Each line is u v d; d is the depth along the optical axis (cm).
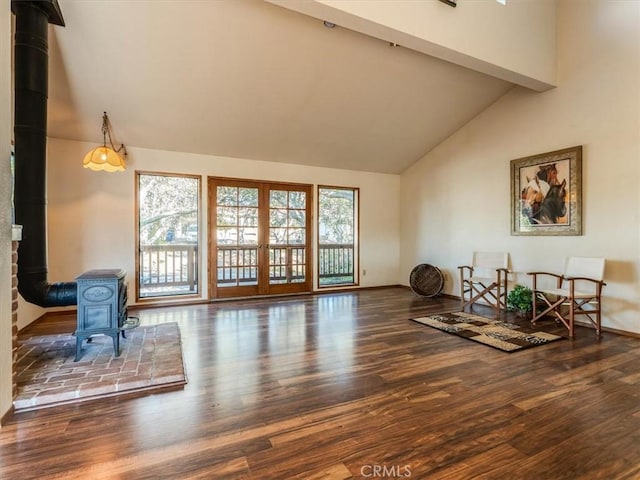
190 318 443
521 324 415
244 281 583
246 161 576
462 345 337
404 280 714
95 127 448
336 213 705
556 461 165
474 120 554
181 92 409
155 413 209
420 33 320
